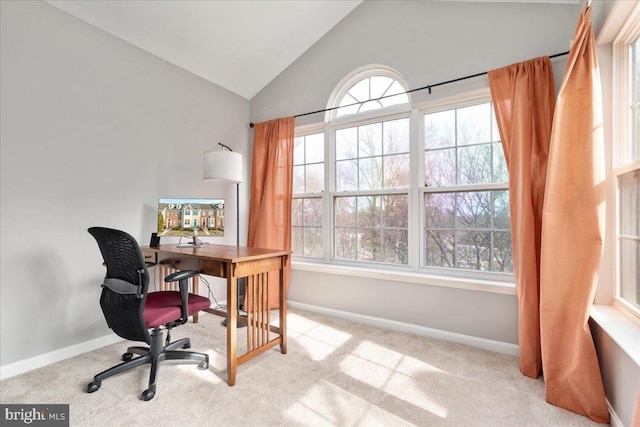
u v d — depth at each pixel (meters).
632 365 1.30
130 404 1.63
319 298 3.12
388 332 2.62
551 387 1.65
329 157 3.16
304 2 2.70
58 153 2.12
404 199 2.77
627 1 1.40
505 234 2.33
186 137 2.95
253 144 3.52
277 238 3.24
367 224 2.97
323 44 3.14
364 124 2.99
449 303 2.44
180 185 2.89
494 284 2.23
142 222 2.60
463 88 2.40
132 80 2.54
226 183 3.34
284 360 2.12
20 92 1.94
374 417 1.54
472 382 1.85
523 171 1.99
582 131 1.60
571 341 1.60
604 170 1.55
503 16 2.26
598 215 1.54
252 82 3.41
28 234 1.99
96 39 2.31
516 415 1.56
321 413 1.57
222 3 2.46
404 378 1.90
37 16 2.01
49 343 2.08
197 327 2.77
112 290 1.76
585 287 1.55
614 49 1.67
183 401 1.66
